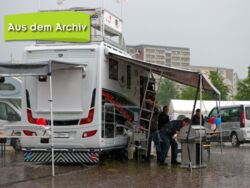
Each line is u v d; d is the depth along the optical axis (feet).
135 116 53.57
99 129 44.88
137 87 54.34
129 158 51.34
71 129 45.32
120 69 49.75
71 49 45.50
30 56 46.19
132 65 51.93
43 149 46.06
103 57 45.73
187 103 117.91
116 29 55.47
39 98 45.80
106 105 46.42
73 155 46.03
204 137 46.32
